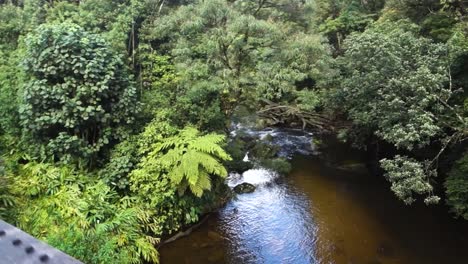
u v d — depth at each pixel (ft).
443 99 25.96
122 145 24.99
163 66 30.22
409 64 29.43
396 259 23.38
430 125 23.18
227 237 25.68
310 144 44.34
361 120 32.22
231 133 43.60
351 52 32.42
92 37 24.98
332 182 34.86
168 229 24.80
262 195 32.12
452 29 33.58
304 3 36.99
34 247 3.52
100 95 24.23
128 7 31.24
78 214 20.44
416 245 24.89
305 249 24.63
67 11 29.84
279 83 32.35
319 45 32.65
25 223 19.12
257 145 42.09
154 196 23.79
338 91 38.01
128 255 19.80
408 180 22.81
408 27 36.35
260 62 32.32
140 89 29.09
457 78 28.53
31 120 23.20
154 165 23.95
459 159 25.84
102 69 24.23
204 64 29.35
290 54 31.96
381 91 28.55
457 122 25.54
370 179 35.37
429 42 30.37
